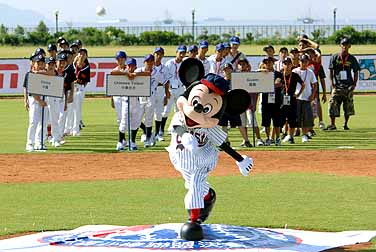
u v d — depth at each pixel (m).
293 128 23.30
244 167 11.21
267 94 22.69
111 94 21.48
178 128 10.97
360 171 18.16
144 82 21.53
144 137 23.64
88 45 78.44
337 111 27.39
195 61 11.12
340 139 24.61
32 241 11.26
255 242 10.72
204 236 10.91
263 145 22.92
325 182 16.58
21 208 14.14
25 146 23.31
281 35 80.50
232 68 22.05
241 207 14.00
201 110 10.73
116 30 81.56
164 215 13.39
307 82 23.42
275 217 13.13
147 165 19.27
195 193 10.73
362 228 12.30
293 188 15.88
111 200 14.81
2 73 40.41
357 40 74.88
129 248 10.48
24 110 36.50
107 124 30.84
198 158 10.83
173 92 24.33
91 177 17.58
